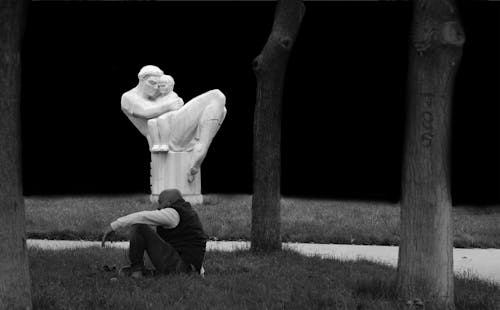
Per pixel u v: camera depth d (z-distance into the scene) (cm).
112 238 1124
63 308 623
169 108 1506
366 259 962
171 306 640
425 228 649
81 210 1416
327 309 645
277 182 965
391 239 1188
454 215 1489
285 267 859
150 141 1516
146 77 1513
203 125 1492
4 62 560
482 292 745
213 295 682
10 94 564
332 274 829
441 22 634
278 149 962
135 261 763
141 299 657
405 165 661
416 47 643
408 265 656
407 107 661
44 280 750
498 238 1212
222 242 1159
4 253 564
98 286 712
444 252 649
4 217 566
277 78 945
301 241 1195
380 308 640
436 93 643
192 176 1502
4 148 564
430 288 648
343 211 1475
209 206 1476
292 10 936
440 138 646
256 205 966
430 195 648
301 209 1498
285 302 666
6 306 562
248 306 652
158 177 1509
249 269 848
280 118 962
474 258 1053
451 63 640
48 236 1188
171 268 757
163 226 765
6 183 566
